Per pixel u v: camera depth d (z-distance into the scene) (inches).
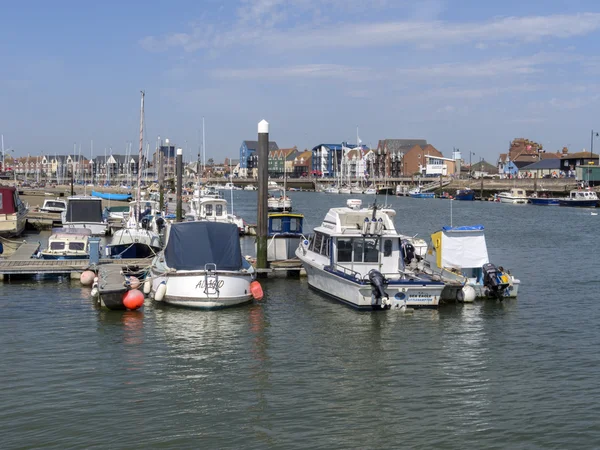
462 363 837.2
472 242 1214.9
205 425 644.1
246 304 1137.4
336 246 1174.3
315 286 1259.2
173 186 5408.5
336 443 608.7
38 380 756.6
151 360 833.5
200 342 914.1
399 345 911.7
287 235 1552.7
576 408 693.3
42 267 1301.7
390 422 655.1
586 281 1444.4
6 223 2101.4
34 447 594.6
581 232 2721.5
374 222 1165.1
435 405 699.4
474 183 6545.3
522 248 2124.8
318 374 790.5
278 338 939.3
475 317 1071.6
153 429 633.6
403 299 1095.6
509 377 786.2
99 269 1246.3
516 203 5216.5
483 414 676.7
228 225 1171.9
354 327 1000.2
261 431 631.8
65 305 1109.1
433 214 3890.3
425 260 1326.3
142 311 1076.5
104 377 769.6
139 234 1611.7
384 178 7613.2
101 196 3587.6
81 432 625.3
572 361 849.5
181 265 1112.2
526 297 1242.6
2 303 1117.1
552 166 6894.7
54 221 2453.2
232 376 779.4
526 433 634.2
